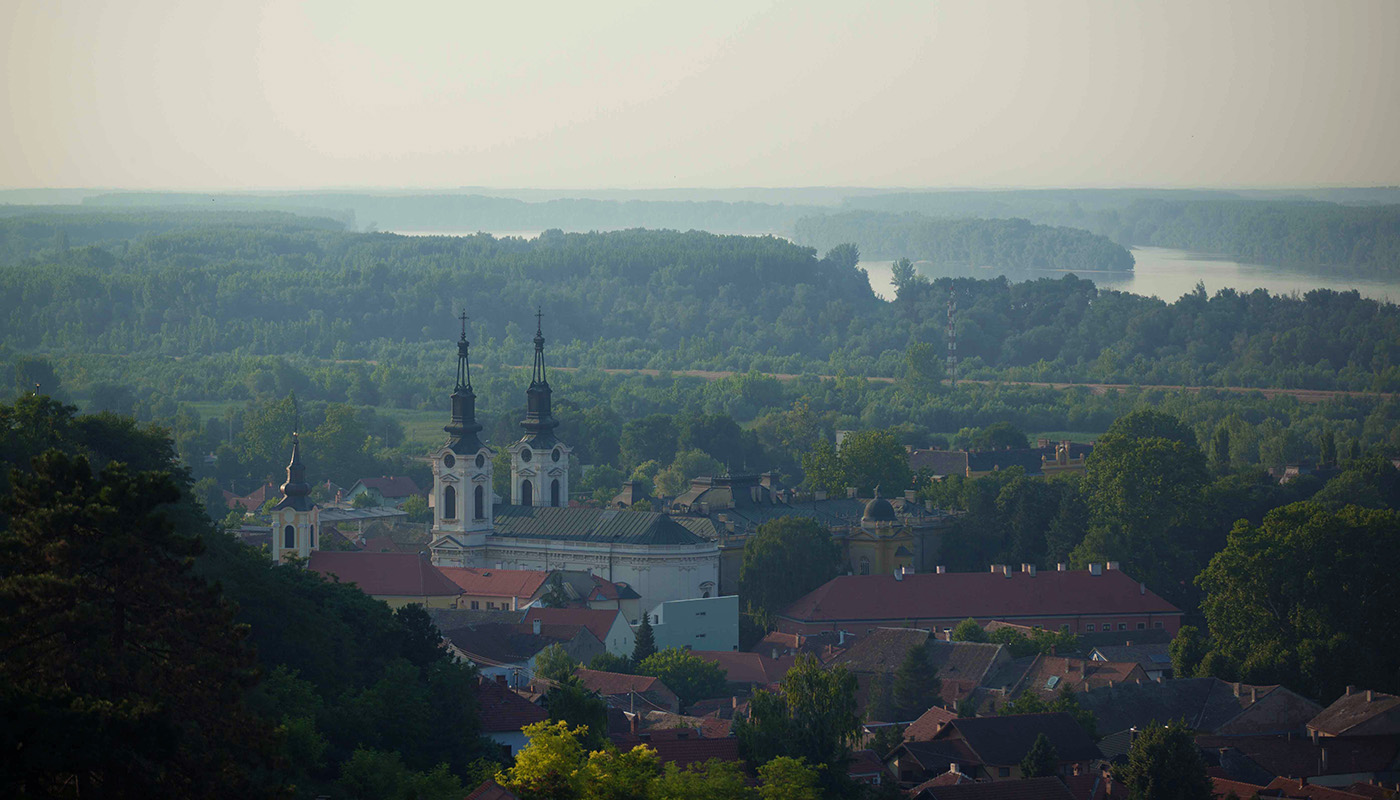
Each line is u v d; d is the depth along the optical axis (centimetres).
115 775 12606
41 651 12888
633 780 19288
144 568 13275
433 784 19112
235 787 13288
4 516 16075
